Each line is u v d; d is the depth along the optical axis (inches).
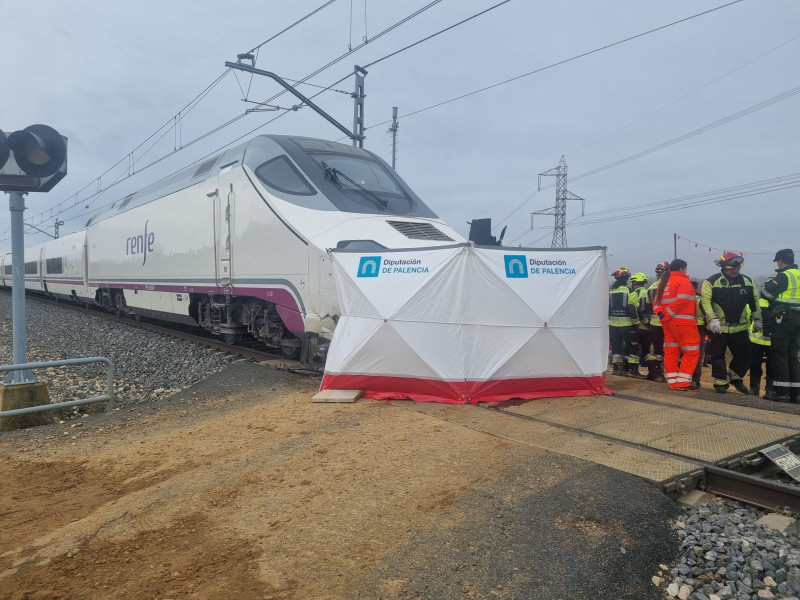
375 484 174.9
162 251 557.3
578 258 284.2
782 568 135.3
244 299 445.1
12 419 276.8
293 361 398.0
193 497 174.9
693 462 184.7
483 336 264.4
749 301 303.3
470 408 250.7
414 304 264.1
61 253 1007.0
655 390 302.0
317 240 337.7
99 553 144.5
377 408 254.2
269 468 193.3
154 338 558.6
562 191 1814.7
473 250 262.7
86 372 426.0
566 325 274.8
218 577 131.3
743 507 170.7
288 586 126.6
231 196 427.8
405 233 343.0
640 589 128.2
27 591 128.3
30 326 724.0
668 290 302.7
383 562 134.1
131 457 220.2
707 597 125.9
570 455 190.2
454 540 142.2
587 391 280.7
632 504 157.6
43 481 201.3
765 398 291.1
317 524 153.0
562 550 137.3
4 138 278.7
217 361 421.7
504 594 122.4
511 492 165.2
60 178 296.2
